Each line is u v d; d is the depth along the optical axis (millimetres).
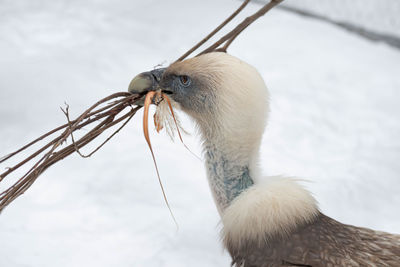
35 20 14969
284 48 13719
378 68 12953
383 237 4539
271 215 4207
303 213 4273
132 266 6762
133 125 10102
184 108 4680
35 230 7453
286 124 10500
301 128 10383
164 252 6953
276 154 9445
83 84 11484
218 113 4445
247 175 4555
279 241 4199
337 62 13125
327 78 12414
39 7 15836
